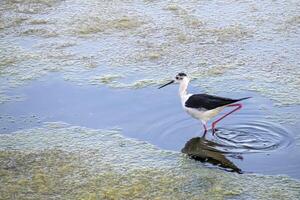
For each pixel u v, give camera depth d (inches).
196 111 523.8
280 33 730.8
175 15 795.4
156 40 725.3
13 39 745.6
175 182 455.2
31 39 743.7
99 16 800.3
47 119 564.1
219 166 476.7
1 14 821.2
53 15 811.4
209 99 521.0
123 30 756.0
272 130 521.7
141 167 478.0
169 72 646.5
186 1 847.1
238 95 587.2
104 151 504.4
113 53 697.6
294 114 545.6
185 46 706.2
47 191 446.9
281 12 794.2
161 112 567.5
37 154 502.3
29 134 537.3
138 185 452.1
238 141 510.6
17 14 818.8
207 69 647.8
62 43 727.7
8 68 671.8
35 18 804.0
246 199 430.6
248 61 662.5
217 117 553.9
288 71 634.8
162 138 523.8
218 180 456.4
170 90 608.4
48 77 648.4
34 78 647.1
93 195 439.5
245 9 808.9
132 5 837.2
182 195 437.1
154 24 768.9
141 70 653.9
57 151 506.6
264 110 556.7
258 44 703.7
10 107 589.3
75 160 491.2
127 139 523.5
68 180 461.4
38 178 464.8
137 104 584.1
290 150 492.1
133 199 434.0
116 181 458.6
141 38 732.7
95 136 530.0
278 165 474.0
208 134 524.1
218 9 812.6
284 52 680.4
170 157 492.4
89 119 560.4
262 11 800.3
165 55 685.9
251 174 463.5
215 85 610.2
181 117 557.0
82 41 732.7
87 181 459.5
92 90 615.8
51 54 701.3
